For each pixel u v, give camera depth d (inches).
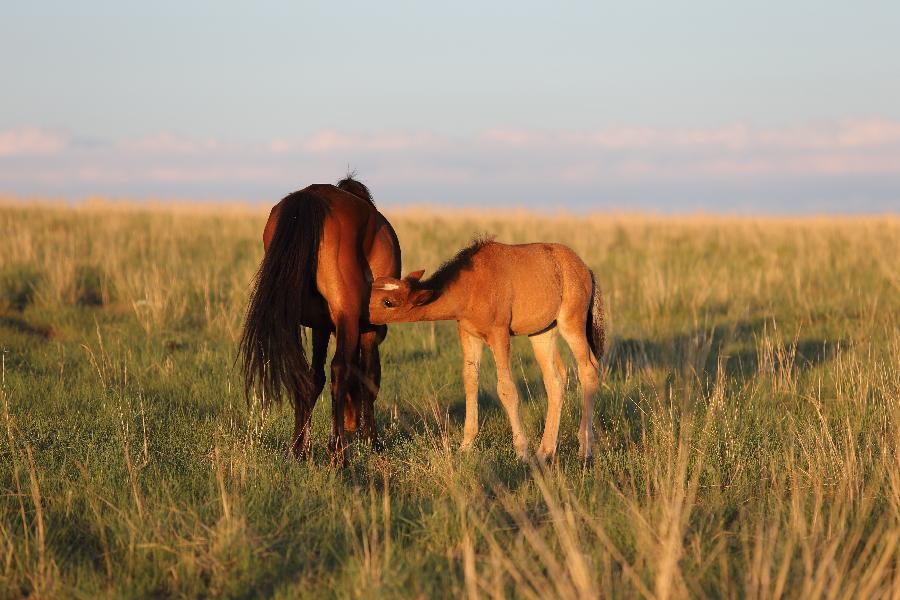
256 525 310.7
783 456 387.2
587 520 310.5
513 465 404.8
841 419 460.1
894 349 564.1
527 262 446.9
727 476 382.6
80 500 343.0
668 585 248.5
